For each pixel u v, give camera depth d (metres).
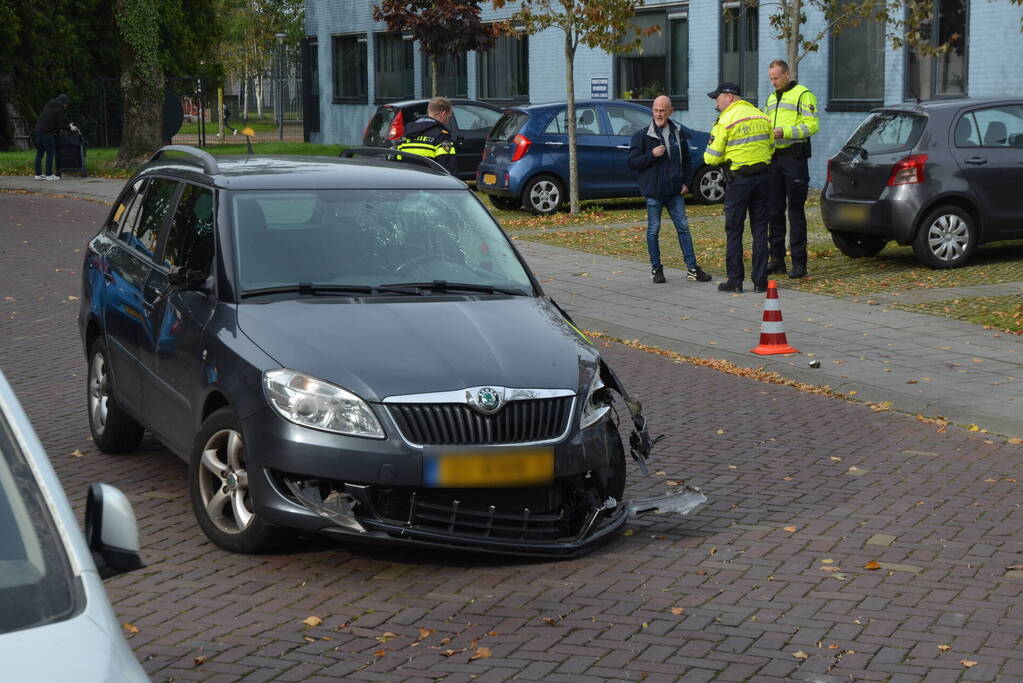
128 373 8.35
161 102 37.53
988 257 17.98
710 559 6.94
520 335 7.14
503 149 24.92
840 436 9.64
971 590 6.48
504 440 6.61
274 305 7.19
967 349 12.48
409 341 6.88
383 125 28.67
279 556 6.93
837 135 28.22
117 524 3.48
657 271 16.56
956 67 25.67
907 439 9.57
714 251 19.38
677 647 5.79
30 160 40.09
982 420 9.95
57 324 14.21
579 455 6.77
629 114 25.14
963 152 16.78
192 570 6.73
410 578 6.64
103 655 2.98
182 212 8.26
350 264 7.59
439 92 41.62
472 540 6.57
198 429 7.20
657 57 32.78
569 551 6.86
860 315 14.20
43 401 10.68
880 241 18.27
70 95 48.03
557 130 24.77
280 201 7.85
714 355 12.52
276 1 77.69
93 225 23.97
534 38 36.69
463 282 7.70
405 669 5.55
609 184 24.92
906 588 6.51
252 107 96.50
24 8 46.06
